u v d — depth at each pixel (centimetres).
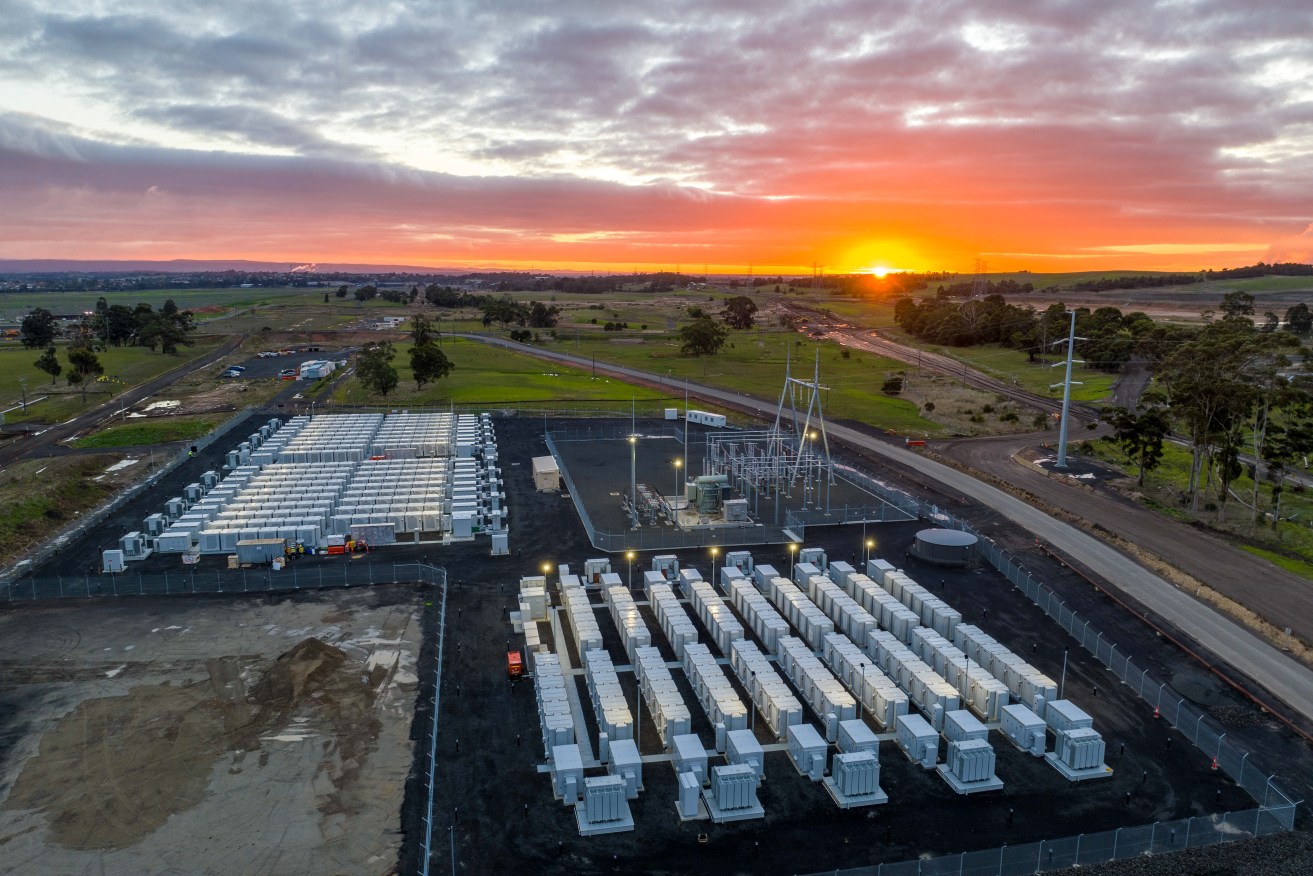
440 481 9306
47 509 8438
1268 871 3484
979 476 9862
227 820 3734
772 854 3603
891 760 4303
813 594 6219
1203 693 4875
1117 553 7231
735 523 8150
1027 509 8562
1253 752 4325
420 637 5550
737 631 5366
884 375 18250
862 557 7162
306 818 3759
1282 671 5159
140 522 8112
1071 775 4122
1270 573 6706
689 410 14012
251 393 15788
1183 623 5822
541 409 14350
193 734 4391
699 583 6169
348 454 10444
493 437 12106
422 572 6662
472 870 3481
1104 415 11506
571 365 19925
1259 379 8300
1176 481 9744
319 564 6950
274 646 5397
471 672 5109
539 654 4984
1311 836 3688
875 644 5309
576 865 3525
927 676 4816
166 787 3953
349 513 7988
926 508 8381
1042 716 4631
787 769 4206
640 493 9106
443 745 4350
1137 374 16850
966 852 3578
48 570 6769
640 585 6531
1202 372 8394
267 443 11044
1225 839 3681
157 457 10831
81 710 4609
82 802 3841
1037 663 5266
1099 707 4769
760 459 9562
